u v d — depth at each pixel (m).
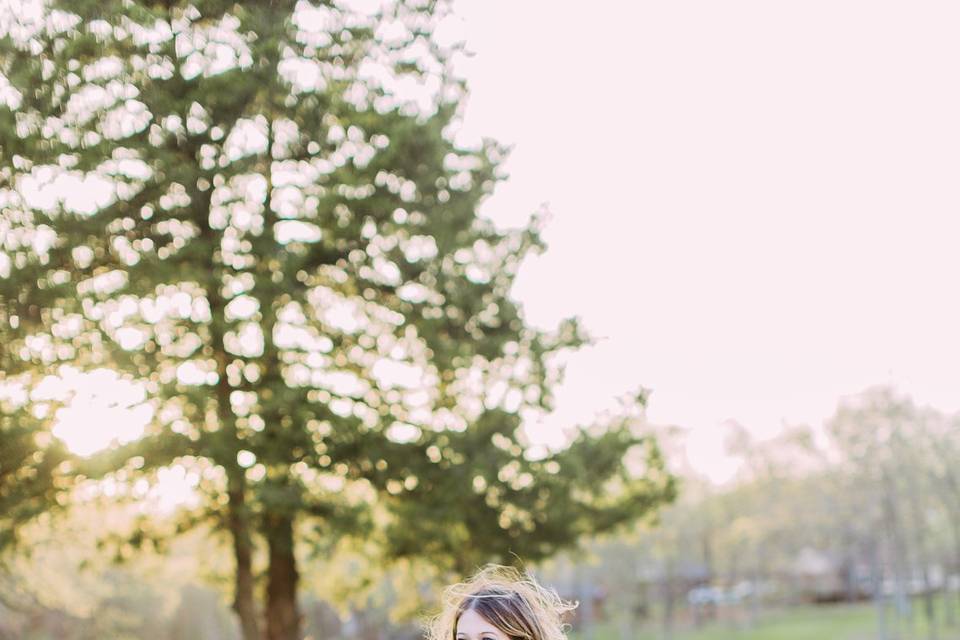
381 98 17.27
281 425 15.90
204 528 20.42
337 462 16.53
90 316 15.33
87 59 15.38
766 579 100.56
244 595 17.70
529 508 17.92
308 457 16.23
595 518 19.48
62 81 15.13
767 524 78.88
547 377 18.48
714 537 81.06
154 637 51.78
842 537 74.62
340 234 16.84
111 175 15.94
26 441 14.91
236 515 17.12
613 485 20.23
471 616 3.04
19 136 14.79
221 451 15.38
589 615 83.56
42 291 14.95
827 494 73.69
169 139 16.47
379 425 17.00
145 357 15.97
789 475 77.31
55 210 15.39
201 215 16.67
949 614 73.00
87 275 16.11
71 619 44.12
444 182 17.64
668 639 80.62
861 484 68.75
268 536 17.56
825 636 76.44
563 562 61.38
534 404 18.42
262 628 18.55
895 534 67.88
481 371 18.53
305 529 18.47
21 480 15.52
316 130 17.16
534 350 18.42
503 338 18.31
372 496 18.97
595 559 20.97
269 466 15.84
